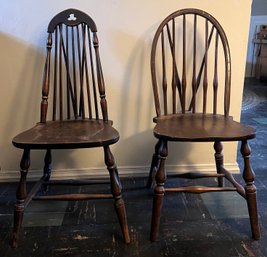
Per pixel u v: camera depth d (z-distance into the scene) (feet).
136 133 4.91
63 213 3.99
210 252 3.20
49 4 4.19
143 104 4.75
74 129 3.53
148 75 4.61
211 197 4.39
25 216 3.91
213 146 4.72
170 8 4.33
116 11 4.30
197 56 4.55
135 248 3.27
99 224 3.73
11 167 4.90
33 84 4.53
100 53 4.46
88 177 5.02
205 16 4.08
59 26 4.02
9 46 4.33
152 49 4.01
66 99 4.52
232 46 4.54
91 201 4.32
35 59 4.41
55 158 4.91
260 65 16.01
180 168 5.13
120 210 3.33
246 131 3.26
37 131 3.45
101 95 4.04
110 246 3.31
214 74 4.18
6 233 3.57
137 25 4.38
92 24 4.01
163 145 3.30
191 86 4.61
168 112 4.79
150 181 4.59
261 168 5.39
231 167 5.19
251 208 3.37
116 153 4.98
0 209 4.09
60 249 3.27
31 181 4.91
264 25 16.37
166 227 3.64
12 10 4.17
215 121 3.76
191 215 3.91
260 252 3.19
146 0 4.28
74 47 4.27
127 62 4.53
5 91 4.53
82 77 4.12
